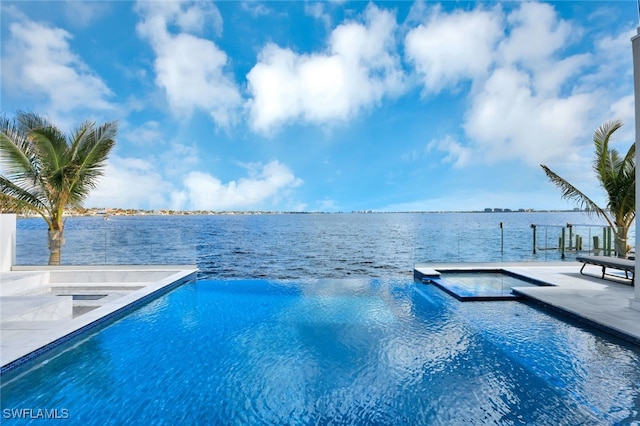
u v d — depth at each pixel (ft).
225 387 11.57
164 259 32.60
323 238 65.10
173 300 23.35
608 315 15.87
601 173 33.71
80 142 29.68
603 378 11.69
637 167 15.89
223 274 37.83
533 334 15.69
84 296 23.70
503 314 18.78
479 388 11.34
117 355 14.14
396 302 22.58
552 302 18.37
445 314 19.44
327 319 18.92
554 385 11.39
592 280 24.53
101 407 10.36
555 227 33.60
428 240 36.70
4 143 27.37
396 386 11.57
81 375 12.37
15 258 28.07
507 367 12.75
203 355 14.15
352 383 11.80
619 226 32.04
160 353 14.37
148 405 10.52
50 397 10.92
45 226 28.84
